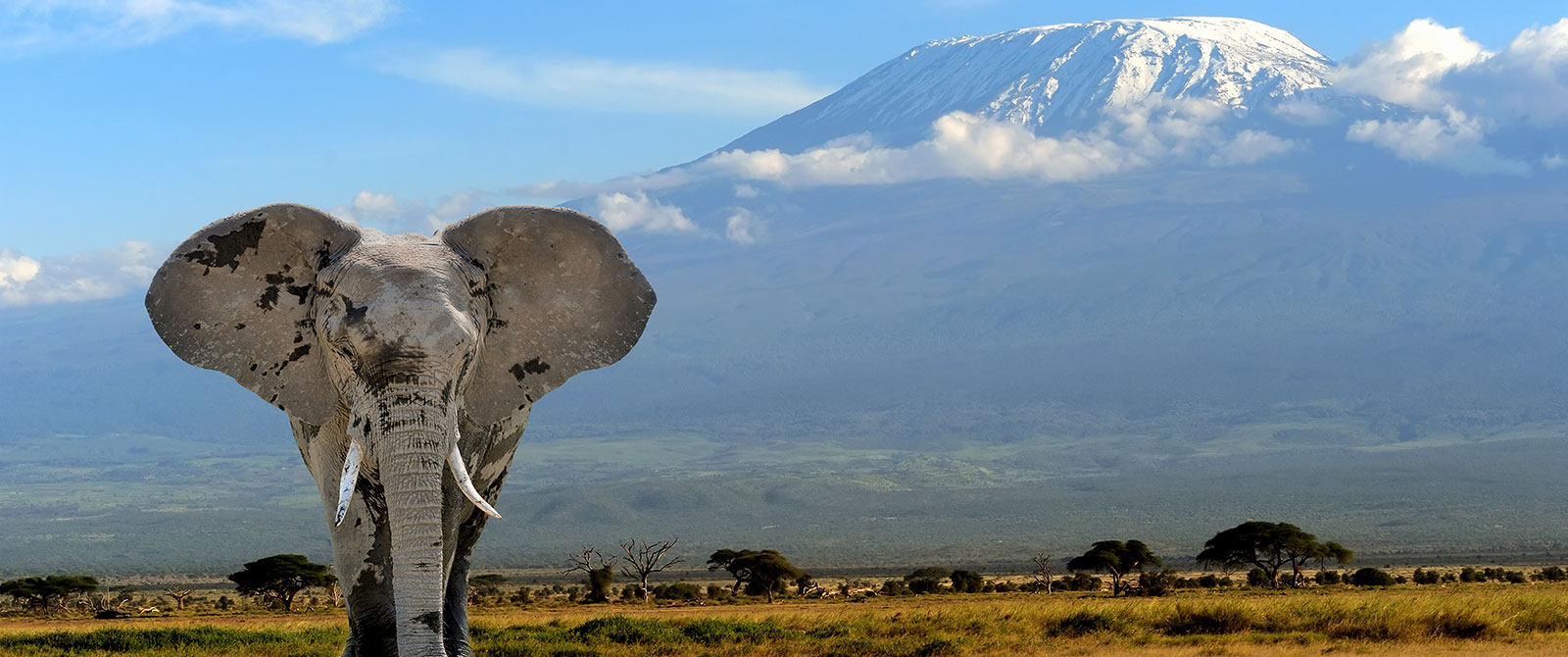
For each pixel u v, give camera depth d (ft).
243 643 95.04
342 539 39.52
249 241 38.99
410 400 35.91
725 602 337.11
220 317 38.78
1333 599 157.17
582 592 434.71
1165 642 88.99
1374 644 83.97
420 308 36.63
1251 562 379.96
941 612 127.44
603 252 41.50
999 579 526.57
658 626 95.40
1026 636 96.17
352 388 37.09
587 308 41.24
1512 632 89.20
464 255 40.24
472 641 91.66
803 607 260.01
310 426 41.24
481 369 40.01
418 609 35.17
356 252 38.50
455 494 40.81
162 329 38.52
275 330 38.88
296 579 342.03
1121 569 394.93
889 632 104.47
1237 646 84.69
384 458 35.78
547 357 40.68
